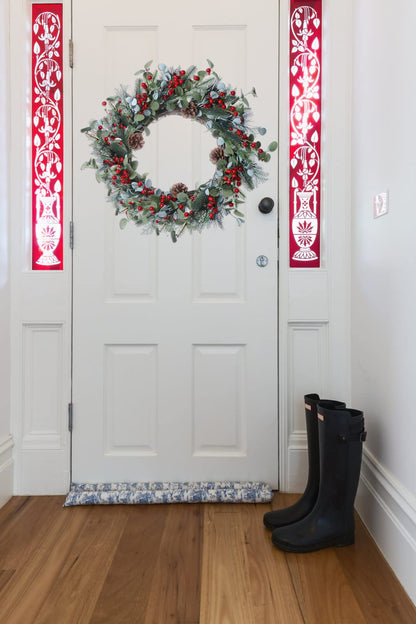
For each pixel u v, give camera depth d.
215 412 1.85
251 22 1.82
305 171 1.88
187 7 1.82
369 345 1.60
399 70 1.32
